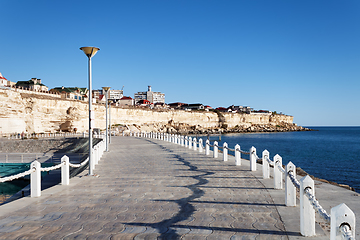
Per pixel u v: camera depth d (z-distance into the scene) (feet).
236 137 418.72
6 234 17.76
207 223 19.22
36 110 237.45
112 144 114.01
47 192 30.19
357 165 140.26
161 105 569.64
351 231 11.89
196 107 605.31
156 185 33.12
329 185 30.30
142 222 19.72
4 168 115.24
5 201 66.13
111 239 16.70
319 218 20.24
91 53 43.50
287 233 17.10
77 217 21.18
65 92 320.29
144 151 82.07
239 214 21.08
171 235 17.13
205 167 47.70
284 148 239.71
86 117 291.17
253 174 39.63
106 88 90.43
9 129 198.08
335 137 445.78
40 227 19.04
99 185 33.88
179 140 106.83
